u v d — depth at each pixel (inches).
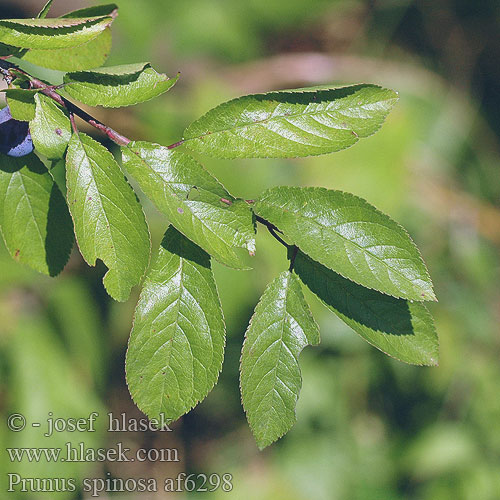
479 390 42.7
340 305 24.0
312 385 41.4
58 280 35.6
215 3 42.8
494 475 41.6
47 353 34.8
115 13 24.8
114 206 23.6
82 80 23.9
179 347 24.0
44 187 24.5
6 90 23.7
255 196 36.4
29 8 36.5
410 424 43.0
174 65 40.8
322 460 41.7
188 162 23.7
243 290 36.5
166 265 24.0
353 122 24.0
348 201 23.7
